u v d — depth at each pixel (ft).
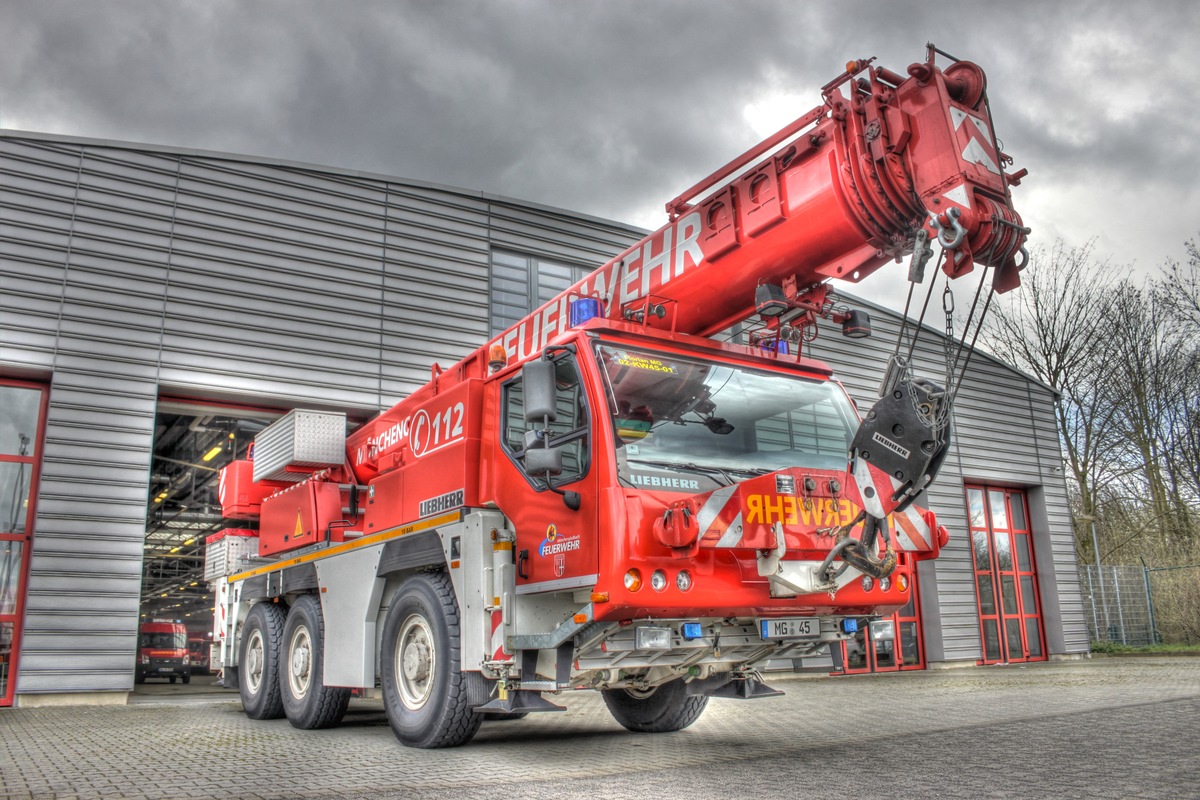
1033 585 60.54
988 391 60.23
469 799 12.41
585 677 17.02
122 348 35.24
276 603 27.71
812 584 15.33
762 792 12.63
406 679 19.36
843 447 18.75
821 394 19.20
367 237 41.50
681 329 18.42
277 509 27.73
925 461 14.20
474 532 17.57
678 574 14.99
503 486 17.76
